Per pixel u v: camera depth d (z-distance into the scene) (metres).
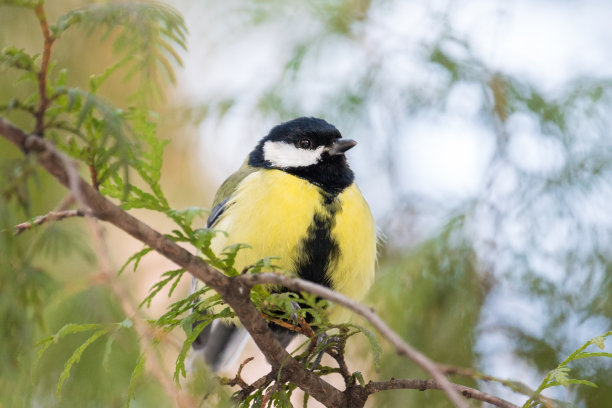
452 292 7.55
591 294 7.42
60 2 7.84
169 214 3.91
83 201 3.31
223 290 4.18
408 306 7.49
